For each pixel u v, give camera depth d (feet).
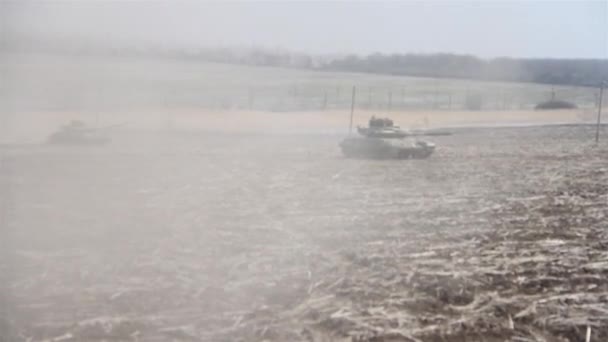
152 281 27.81
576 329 24.47
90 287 26.89
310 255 31.86
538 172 56.08
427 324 24.52
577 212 41.75
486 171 55.93
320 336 23.31
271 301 26.23
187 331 23.26
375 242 34.37
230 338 22.90
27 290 26.27
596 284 29.09
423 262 31.37
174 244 32.89
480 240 35.27
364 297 26.94
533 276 29.89
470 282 28.78
